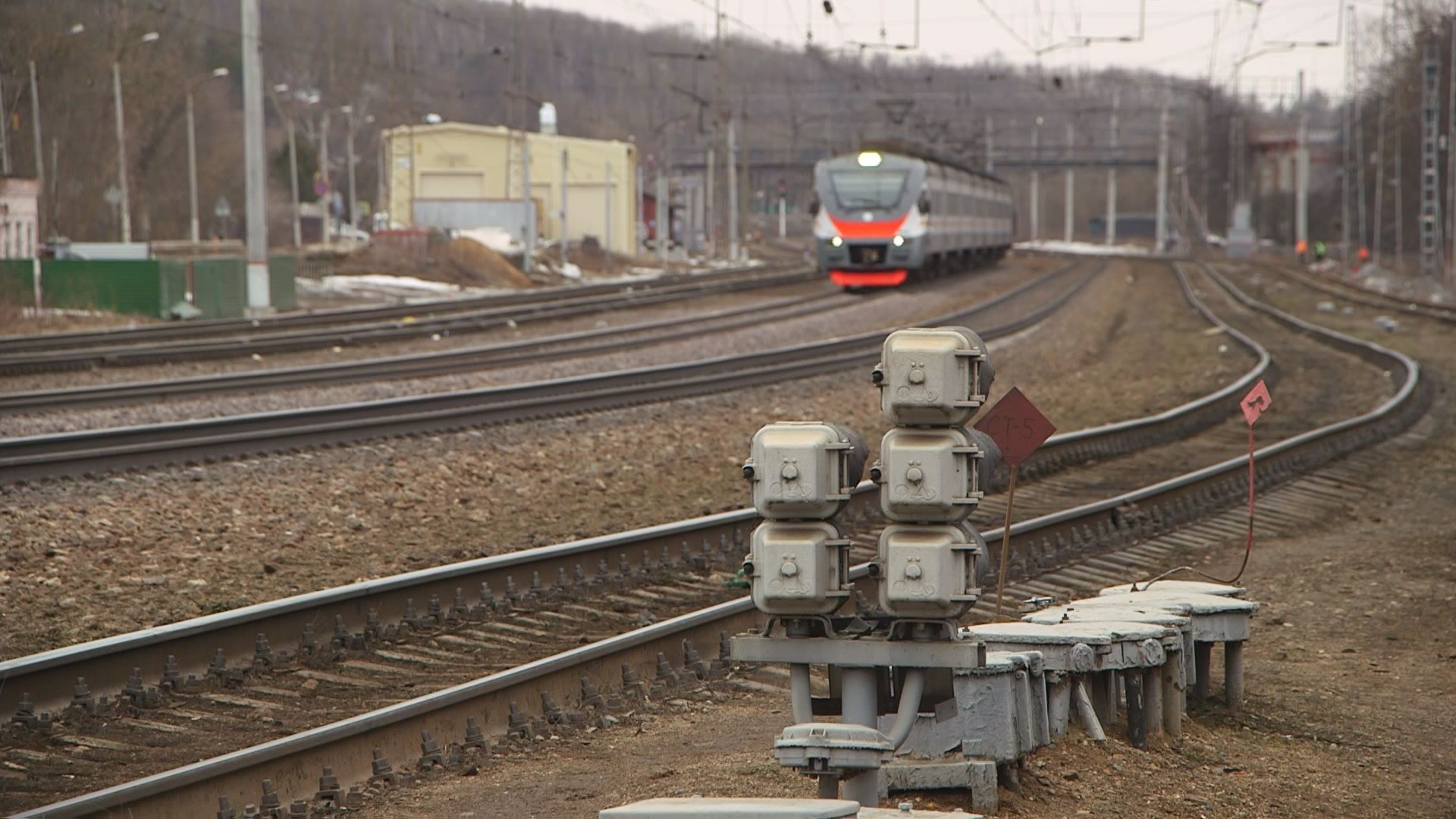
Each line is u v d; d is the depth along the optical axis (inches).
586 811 1085.1
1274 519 2659.9
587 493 2591.0
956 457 965.2
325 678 1429.6
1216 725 1438.2
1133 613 1393.9
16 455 2413.9
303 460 2603.3
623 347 5054.1
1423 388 4394.7
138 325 5954.7
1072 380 4795.8
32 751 1208.2
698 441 3201.3
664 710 1400.1
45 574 1812.3
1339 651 1811.0
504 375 4178.2
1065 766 1193.4
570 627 1664.6
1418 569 2266.2
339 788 1113.4
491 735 1286.9
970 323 6446.9
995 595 1964.8
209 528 2105.1
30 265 6136.8
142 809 1023.6
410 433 2925.7
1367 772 1323.8
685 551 2001.7
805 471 964.0
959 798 1087.6
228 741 1250.0
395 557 2005.4
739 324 6190.9
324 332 5369.1
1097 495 2778.1
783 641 994.1
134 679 1328.7
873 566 999.6
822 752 933.8
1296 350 5767.7
